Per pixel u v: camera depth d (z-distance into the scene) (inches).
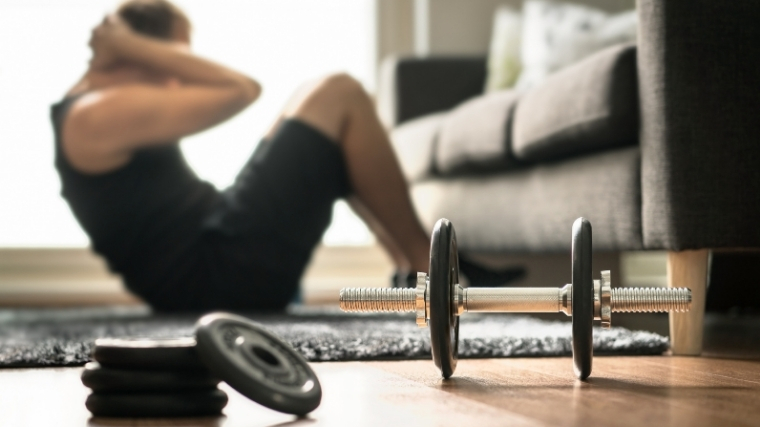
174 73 83.1
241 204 77.9
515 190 83.3
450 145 93.7
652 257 132.8
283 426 27.5
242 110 83.4
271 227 77.4
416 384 37.6
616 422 27.5
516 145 78.2
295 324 67.6
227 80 82.3
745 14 52.0
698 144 52.0
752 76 52.0
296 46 153.8
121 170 81.0
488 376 40.5
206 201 82.1
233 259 77.8
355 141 77.9
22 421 29.0
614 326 76.2
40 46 142.6
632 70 59.7
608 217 63.5
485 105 87.5
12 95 142.2
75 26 143.3
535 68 113.0
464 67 129.6
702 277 52.2
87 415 30.3
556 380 38.8
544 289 37.5
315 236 79.2
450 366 37.6
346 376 40.6
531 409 30.4
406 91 128.0
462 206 95.6
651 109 54.6
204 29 150.3
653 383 37.7
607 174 63.9
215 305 81.0
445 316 35.8
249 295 79.0
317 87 77.5
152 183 81.4
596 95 61.9
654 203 54.4
